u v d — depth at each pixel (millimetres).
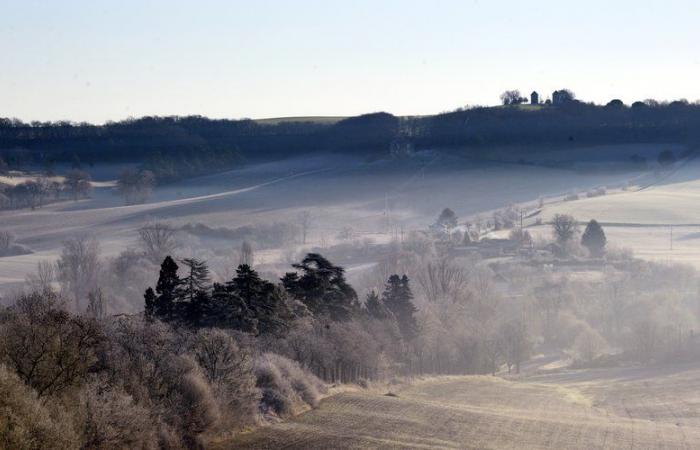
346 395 103188
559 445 82938
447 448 79062
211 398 77688
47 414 59938
